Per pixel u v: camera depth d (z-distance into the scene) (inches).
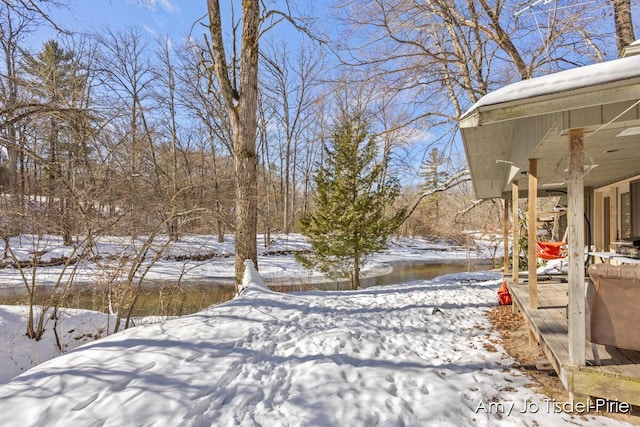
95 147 241.9
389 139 491.2
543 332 132.1
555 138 128.4
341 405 104.8
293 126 954.1
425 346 161.0
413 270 674.2
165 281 295.9
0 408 96.3
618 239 250.2
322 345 156.3
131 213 241.0
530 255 167.6
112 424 91.3
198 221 281.7
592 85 86.8
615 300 103.0
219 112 725.3
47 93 204.5
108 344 142.9
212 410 101.4
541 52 358.3
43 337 225.6
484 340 170.1
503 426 94.6
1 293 379.9
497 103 97.7
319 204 445.4
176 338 153.5
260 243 807.7
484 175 261.3
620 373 97.0
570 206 104.0
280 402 107.8
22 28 236.2
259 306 225.6
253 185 306.5
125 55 709.9
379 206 436.5
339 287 518.3
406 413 100.6
